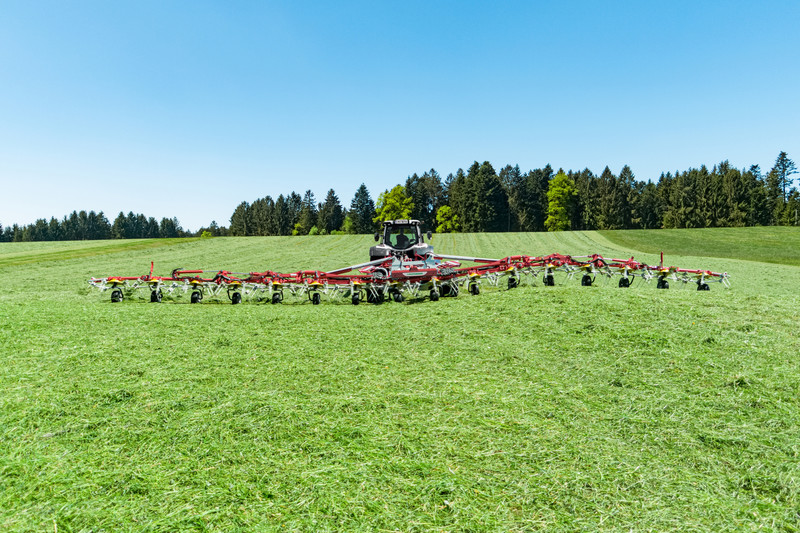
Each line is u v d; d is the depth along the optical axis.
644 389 4.36
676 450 3.26
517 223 87.44
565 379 4.76
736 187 72.00
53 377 5.03
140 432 3.67
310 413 3.99
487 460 3.16
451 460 3.16
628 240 36.47
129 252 29.91
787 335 5.57
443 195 96.50
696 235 37.88
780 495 2.71
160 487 2.88
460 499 2.71
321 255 28.86
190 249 32.59
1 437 3.60
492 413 3.93
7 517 2.58
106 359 5.71
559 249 31.67
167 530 2.46
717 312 6.60
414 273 10.09
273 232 108.62
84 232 129.75
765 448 3.22
